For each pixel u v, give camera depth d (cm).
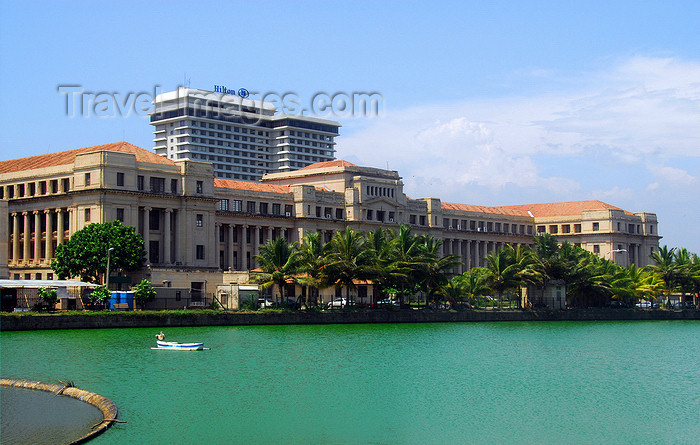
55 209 16375
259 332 11969
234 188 19012
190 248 16312
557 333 13400
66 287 13125
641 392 7619
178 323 12156
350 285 14325
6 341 9888
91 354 9044
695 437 5975
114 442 5572
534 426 6238
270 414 6462
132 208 15525
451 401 7069
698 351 10912
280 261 13950
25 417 6091
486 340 11856
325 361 9131
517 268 16662
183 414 6375
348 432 5978
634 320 17912
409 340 11512
